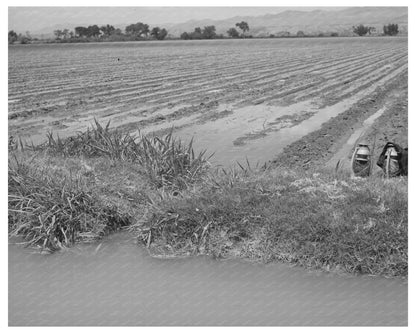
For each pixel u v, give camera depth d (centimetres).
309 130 1162
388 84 1825
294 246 521
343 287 476
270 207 561
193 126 1204
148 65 2789
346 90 1709
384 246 504
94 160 771
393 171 699
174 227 557
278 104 1483
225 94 1673
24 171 670
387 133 1096
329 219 531
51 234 569
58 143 853
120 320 430
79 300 464
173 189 675
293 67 2544
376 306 444
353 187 605
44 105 1512
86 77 2239
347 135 1104
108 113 1370
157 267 521
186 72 2381
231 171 686
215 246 539
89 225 589
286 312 436
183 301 457
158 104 1509
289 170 702
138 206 627
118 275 507
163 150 772
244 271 507
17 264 536
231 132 1143
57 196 604
